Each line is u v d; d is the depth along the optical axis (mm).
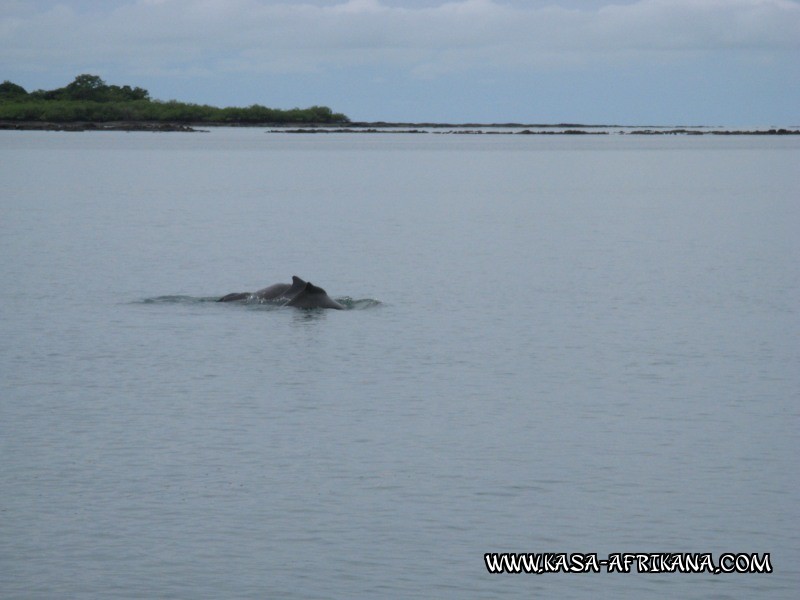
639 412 32094
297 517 24422
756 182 143500
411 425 30734
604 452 28547
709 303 49625
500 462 27797
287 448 28719
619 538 23531
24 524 23922
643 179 150750
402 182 140125
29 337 41219
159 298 49344
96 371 36344
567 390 34500
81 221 83312
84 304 48062
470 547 23094
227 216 89625
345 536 23516
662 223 86812
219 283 54438
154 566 22141
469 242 72750
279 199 109188
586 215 94000
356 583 21562
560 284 54875
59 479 26375
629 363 37969
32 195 109875
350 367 37281
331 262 62219
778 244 72125
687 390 34500
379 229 80625
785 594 21453
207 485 26141
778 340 41594
